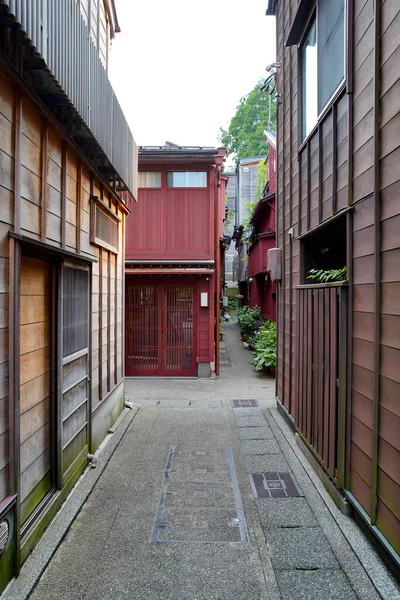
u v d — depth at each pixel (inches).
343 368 120.1
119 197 205.3
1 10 72.1
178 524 113.9
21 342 100.1
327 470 132.6
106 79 149.9
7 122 86.6
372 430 101.0
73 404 136.4
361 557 97.5
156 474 147.6
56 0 95.1
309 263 187.0
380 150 99.3
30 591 85.9
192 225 351.6
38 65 90.2
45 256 112.5
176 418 220.5
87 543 104.5
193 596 85.6
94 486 137.6
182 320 347.6
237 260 994.1
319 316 144.4
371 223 104.3
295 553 100.1
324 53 150.5
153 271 330.3
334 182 135.9
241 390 295.0
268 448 173.9
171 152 332.5
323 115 147.9
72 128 125.0
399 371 87.8
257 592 86.8
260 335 394.9
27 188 97.7
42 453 113.7
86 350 151.4
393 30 92.3
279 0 251.3
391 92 93.3
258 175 751.1
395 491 88.5
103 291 183.8
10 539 86.8
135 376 346.3
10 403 86.6
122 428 199.6
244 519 116.4
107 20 201.9
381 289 98.1
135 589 87.7
